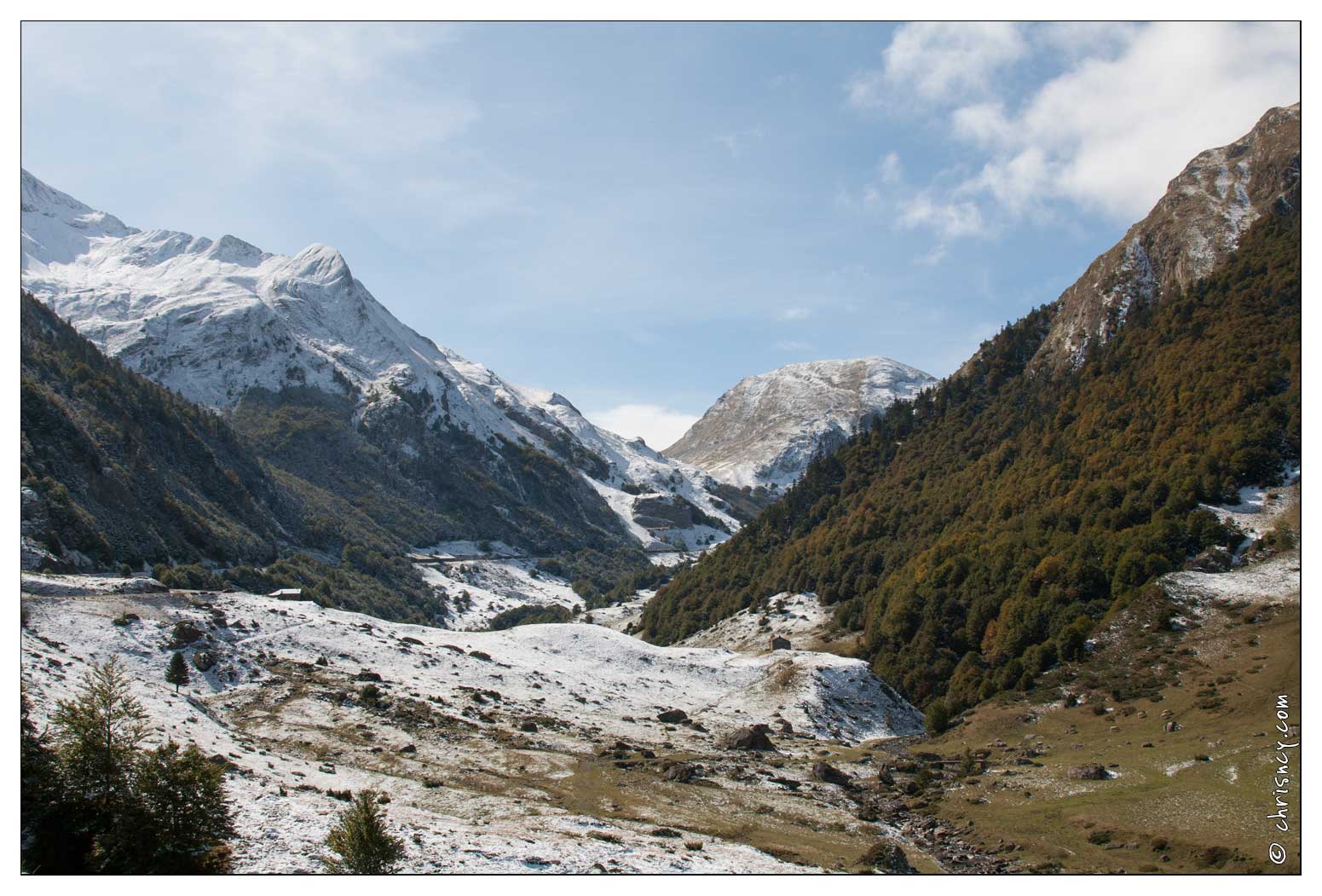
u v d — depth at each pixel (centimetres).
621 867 5266
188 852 4500
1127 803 6844
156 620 10331
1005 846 6378
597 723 10075
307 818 5325
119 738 4841
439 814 6150
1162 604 11138
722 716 11406
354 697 9294
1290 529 11969
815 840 6475
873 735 11244
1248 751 7406
